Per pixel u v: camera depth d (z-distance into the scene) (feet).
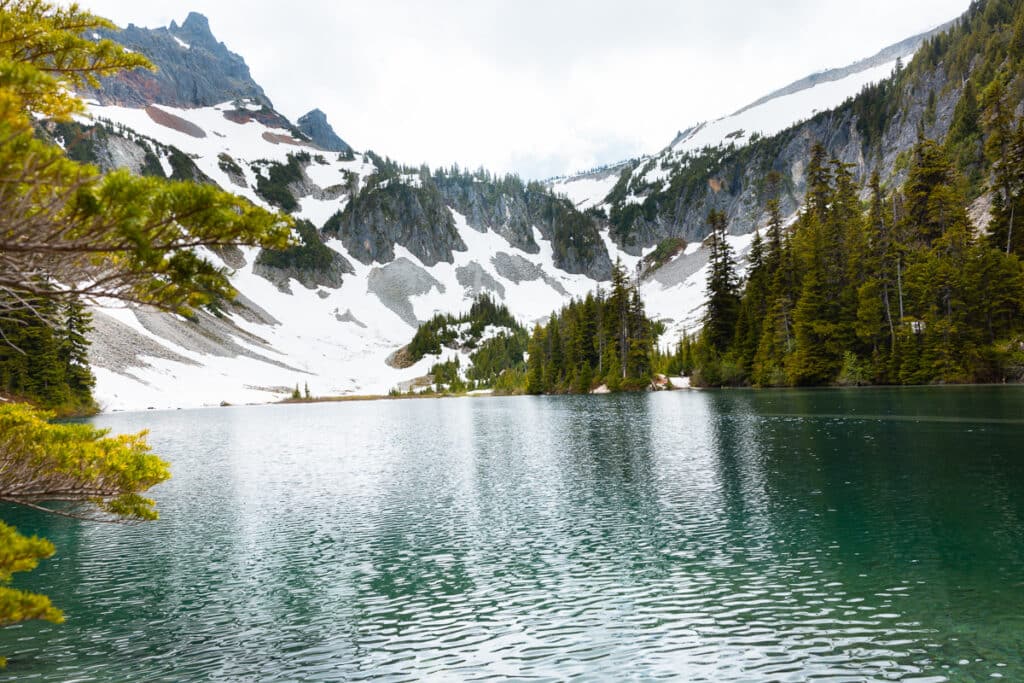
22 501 32.91
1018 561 55.31
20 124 17.37
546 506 87.61
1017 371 248.73
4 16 25.32
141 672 42.78
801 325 302.86
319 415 351.05
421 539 74.43
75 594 59.00
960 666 38.17
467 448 158.61
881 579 52.75
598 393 421.59
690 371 420.77
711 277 377.09
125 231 18.45
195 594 58.39
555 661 41.88
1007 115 349.00
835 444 122.83
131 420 306.76
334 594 57.21
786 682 37.35
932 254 280.72
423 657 43.70
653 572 58.13
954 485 83.87
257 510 93.25
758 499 83.10
